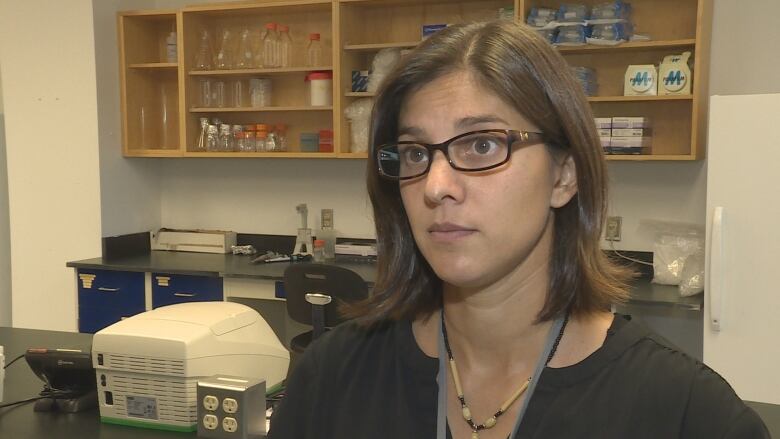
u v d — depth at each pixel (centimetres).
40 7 409
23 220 426
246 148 404
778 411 157
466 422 85
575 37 330
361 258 394
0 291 446
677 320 348
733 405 74
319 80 386
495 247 77
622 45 327
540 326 84
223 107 406
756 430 72
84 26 401
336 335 102
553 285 84
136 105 427
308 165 422
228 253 423
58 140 414
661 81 325
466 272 77
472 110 76
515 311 84
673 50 341
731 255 275
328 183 418
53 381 171
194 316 166
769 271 270
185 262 388
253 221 437
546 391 81
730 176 274
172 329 158
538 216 78
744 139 271
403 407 89
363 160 396
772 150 267
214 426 148
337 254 400
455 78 78
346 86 379
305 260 390
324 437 95
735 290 275
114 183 418
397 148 83
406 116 82
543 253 83
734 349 278
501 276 81
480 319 85
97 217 410
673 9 341
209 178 445
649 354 82
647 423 76
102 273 384
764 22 330
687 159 320
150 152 414
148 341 155
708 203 278
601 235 84
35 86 415
